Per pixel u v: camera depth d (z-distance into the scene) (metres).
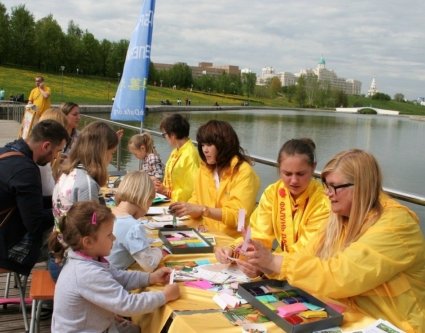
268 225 2.80
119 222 2.44
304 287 1.90
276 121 54.09
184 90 103.69
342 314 1.78
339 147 29.81
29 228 2.77
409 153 29.64
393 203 1.93
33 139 2.81
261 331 1.69
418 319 1.85
